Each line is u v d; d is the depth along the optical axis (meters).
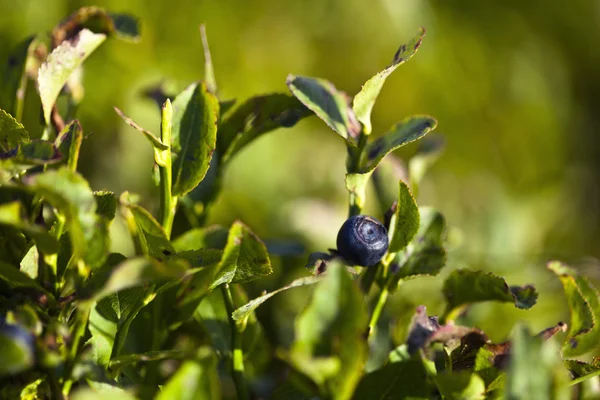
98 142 0.56
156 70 0.61
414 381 0.24
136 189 0.53
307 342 0.22
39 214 0.24
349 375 0.22
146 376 0.25
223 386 0.28
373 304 0.26
